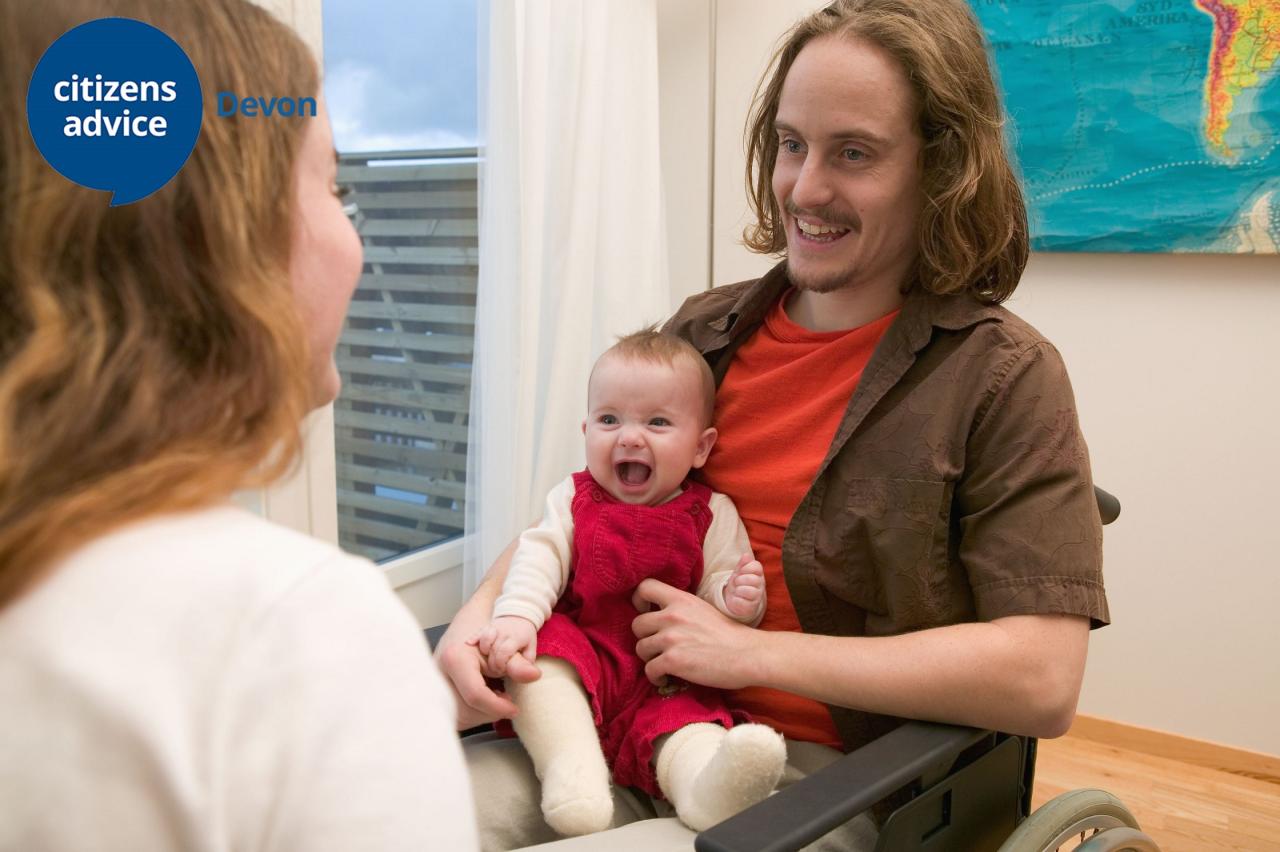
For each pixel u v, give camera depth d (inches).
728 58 90.5
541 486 75.3
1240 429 77.5
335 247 20.4
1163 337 79.1
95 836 14.1
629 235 80.9
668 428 48.1
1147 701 83.8
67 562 15.4
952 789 37.9
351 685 15.5
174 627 15.0
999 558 40.3
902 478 42.5
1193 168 74.4
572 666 44.5
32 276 15.5
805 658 40.4
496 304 69.4
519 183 68.6
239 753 14.7
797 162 44.7
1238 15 71.1
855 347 46.6
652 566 45.9
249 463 17.3
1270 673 79.0
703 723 42.2
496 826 42.0
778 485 47.1
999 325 42.8
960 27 43.1
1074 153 78.2
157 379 16.1
